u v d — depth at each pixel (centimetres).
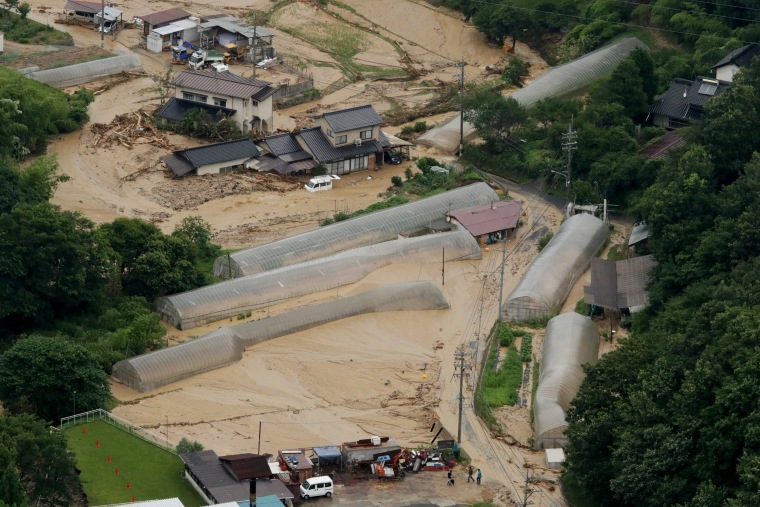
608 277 15575
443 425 13000
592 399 12031
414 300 15225
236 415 12962
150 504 10400
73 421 12144
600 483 11456
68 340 13588
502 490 11950
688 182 15375
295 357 14125
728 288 12725
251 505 10725
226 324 14738
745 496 10000
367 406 13325
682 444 10825
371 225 16738
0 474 10012
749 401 10694
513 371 13962
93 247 14462
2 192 14912
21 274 13775
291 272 15450
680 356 11912
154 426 12556
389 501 11625
